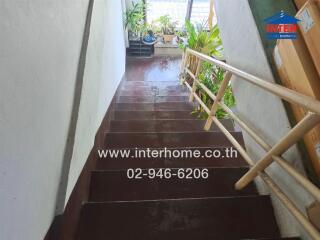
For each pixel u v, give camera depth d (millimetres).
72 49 1108
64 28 989
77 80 1181
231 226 1180
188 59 3582
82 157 1256
